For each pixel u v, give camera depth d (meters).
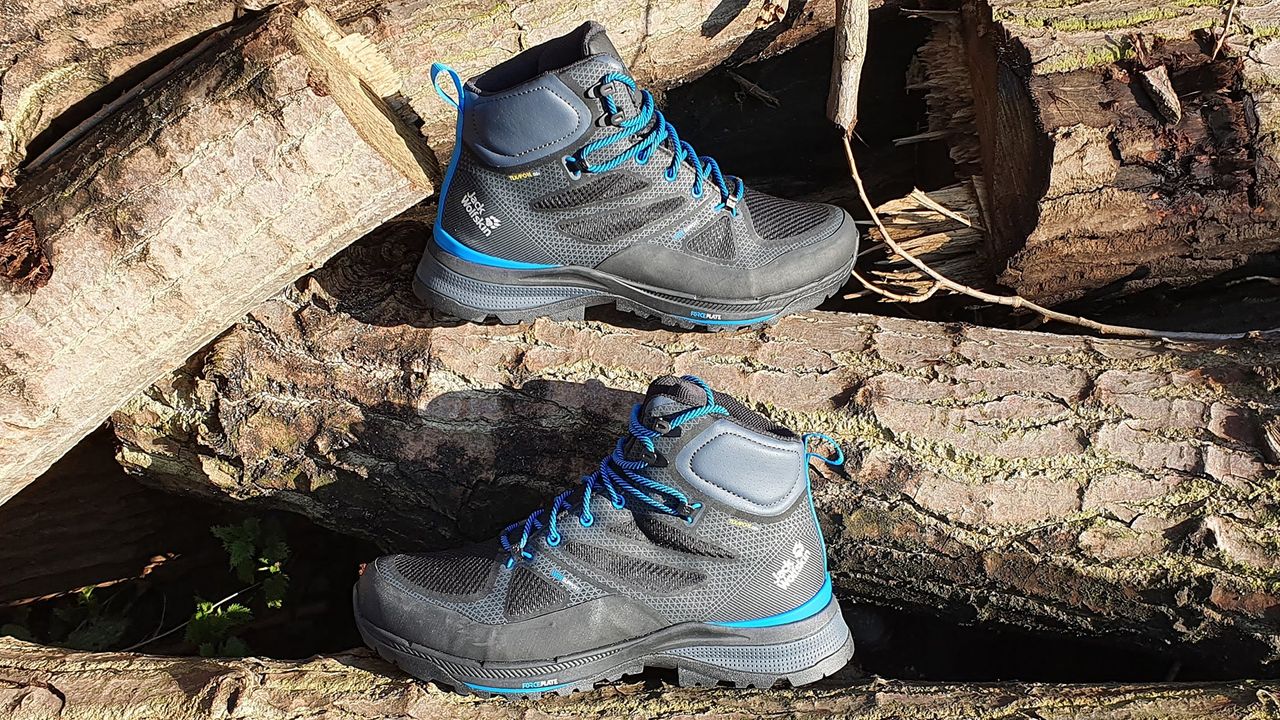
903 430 1.18
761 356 1.22
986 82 1.33
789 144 1.54
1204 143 1.24
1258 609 1.13
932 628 1.32
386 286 1.25
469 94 1.18
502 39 1.34
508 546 1.18
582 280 1.22
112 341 1.16
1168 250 1.28
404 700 1.16
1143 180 1.25
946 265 1.38
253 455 1.26
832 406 1.20
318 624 1.41
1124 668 1.28
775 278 1.22
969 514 1.17
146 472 1.31
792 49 1.48
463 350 1.23
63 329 1.15
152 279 1.15
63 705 1.14
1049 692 1.15
